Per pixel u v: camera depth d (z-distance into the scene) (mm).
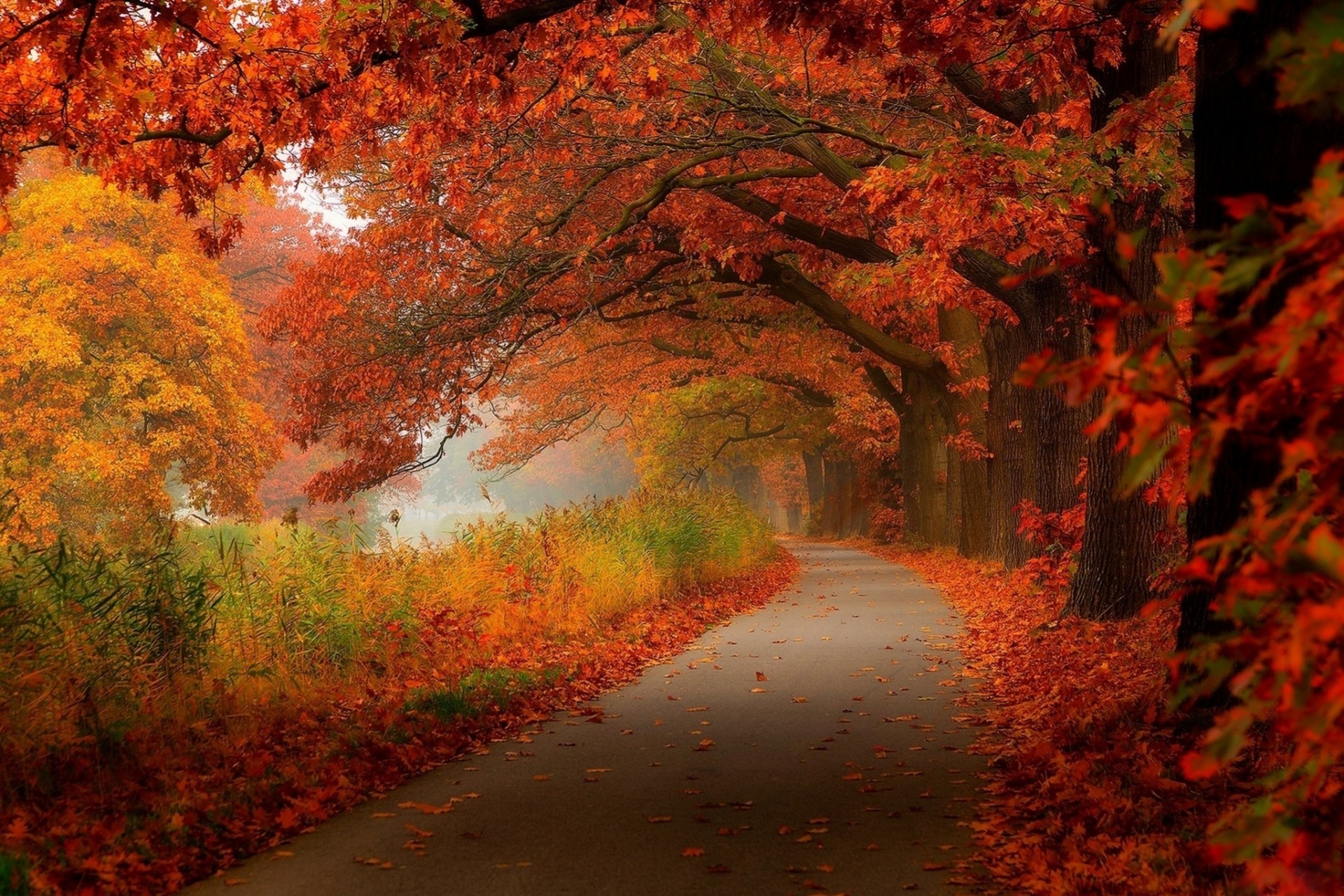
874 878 5566
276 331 23297
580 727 10000
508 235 21859
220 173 10195
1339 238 1949
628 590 18812
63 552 8703
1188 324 2275
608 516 22766
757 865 5820
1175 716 7543
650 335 38375
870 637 16609
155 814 6656
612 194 23359
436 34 9117
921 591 25188
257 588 11359
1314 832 2137
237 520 36031
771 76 18734
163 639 9133
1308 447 2041
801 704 10992
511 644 14133
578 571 17484
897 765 8180
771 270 25219
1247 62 6523
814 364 36062
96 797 6867
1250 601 2221
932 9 9711
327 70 9641
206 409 33219
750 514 39219
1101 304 2150
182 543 10828
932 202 12883
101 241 36500
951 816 6738
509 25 9328
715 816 6855
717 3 10906
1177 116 11547
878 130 19484
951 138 12023
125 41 8562
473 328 21734
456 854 6129
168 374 33500
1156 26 11164
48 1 8359
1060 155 11875
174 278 33281
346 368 22266
